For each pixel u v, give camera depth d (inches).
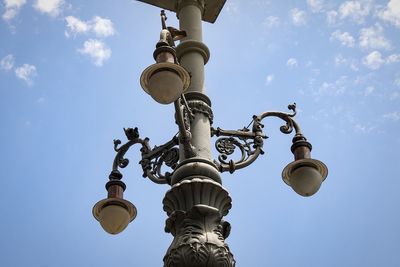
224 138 301.6
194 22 349.1
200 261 246.7
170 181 290.7
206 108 304.3
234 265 258.7
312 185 288.5
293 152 301.1
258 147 302.7
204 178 272.8
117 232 289.0
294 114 318.0
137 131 310.7
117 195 291.3
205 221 259.4
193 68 324.8
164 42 261.6
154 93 252.4
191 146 279.1
